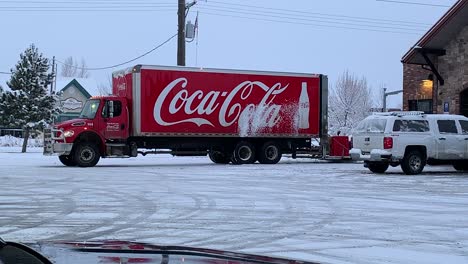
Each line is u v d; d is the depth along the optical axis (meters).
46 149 21.47
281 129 24.16
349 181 16.30
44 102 37.72
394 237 8.01
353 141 19.64
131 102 22.09
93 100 21.94
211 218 9.58
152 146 22.75
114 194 12.70
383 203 11.59
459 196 12.81
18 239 7.55
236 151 23.62
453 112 21.72
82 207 10.70
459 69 21.53
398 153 18.38
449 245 7.48
